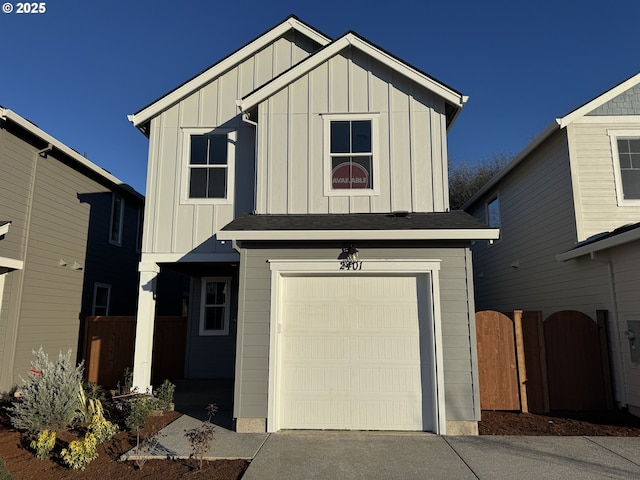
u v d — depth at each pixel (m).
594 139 9.01
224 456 5.11
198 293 12.00
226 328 11.92
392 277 6.60
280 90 8.18
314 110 8.12
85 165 11.26
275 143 8.03
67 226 10.82
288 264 6.51
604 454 5.15
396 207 7.76
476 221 6.80
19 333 8.98
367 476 4.50
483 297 15.14
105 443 5.65
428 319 6.45
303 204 7.84
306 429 6.27
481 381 7.29
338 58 8.27
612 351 7.38
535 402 7.19
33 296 9.44
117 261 13.57
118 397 7.19
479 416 6.04
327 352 6.46
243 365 6.30
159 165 8.58
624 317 7.16
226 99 8.94
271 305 6.42
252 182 8.50
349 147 8.02
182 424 6.62
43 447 5.14
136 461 4.91
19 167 9.08
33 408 6.12
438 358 6.21
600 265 7.86
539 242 10.43
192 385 10.58
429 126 7.98
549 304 9.90
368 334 6.48
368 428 6.26
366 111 8.07
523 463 4.86
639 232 6.33
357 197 7.82
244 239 6.34
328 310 6.55
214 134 8.77
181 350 11.80
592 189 8.79
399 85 8.12
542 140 9.73
